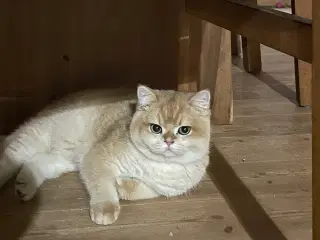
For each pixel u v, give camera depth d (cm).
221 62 157
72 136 126
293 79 227
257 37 95
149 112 112
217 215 108
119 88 144
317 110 75
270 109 182
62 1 146
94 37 152
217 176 127
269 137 153
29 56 149
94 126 125
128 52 157
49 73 152
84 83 156
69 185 121
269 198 116
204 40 157
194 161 114
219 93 161
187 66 163
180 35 159
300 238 100
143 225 104
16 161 123
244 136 154
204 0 123
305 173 129
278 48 87
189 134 111
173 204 113
